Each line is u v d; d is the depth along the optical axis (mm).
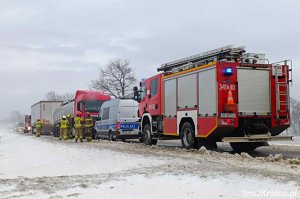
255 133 14547
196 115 14914
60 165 14852
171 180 8727
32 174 13164
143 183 8789
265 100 14398
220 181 8102
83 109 29859
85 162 14547
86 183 9383
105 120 26812
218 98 13711
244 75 14141
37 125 40375
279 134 15258
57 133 40406
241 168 9828
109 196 8008
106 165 13008
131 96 26141
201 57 15203
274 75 14547
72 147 20312
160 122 17953
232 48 13883
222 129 13828
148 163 12062
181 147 17547
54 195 8359
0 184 10148
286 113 14594
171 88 16859
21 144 29531
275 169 9859
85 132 26875
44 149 21719
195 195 7418
